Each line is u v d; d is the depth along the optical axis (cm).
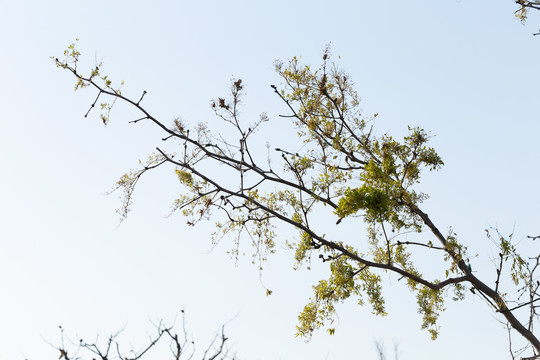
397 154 1168
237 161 1187
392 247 1234
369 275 1212
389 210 1106
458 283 1224
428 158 1159
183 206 1177
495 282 1155
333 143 1225
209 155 1190
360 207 1062
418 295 1324
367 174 1116
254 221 1188
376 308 1184
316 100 1256
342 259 1177
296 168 1164
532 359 983
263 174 1183
